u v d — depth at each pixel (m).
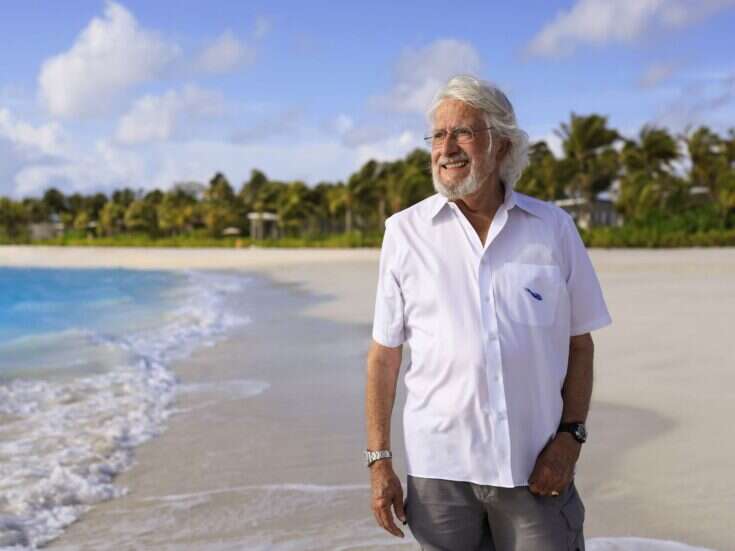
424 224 1.98
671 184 51.59
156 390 6.84
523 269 1.90
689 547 3.25
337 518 3.71
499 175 1.96
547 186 54.75
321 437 5.21
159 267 41.97
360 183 65.44
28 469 4.43
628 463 4.40
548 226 1.94
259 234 77.25
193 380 7.36
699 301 13.50
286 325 12.11
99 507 3.88
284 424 5.59
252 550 3.34
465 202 1.96
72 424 5.56
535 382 1.89
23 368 8.03
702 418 5.35
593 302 1.97
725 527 3.46
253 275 30.83
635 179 51.09
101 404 6.24
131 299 19.03
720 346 8.33
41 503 3.90
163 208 82.75
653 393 6.15
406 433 2.01
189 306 16.31
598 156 53.75
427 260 1.94
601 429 5.14
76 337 10.81
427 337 1.93
